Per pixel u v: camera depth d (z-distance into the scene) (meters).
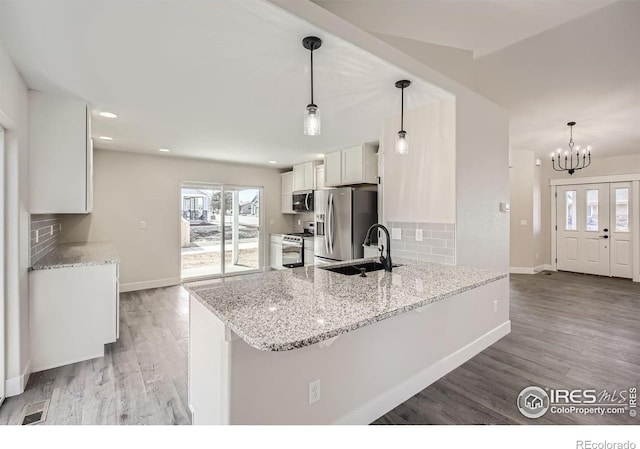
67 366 2.52
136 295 4.66
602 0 2.10
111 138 4.00
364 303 1.46
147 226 5.09
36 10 1.47
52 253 3.22
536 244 6.55
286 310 1.36
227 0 1.41
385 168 3.19
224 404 1.33
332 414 1.69
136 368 2.49
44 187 2.44
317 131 1.80
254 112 2.98
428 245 2.81
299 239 5.59
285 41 1.75
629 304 4.20
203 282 5.56
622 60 2.92
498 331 2.99
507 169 3.24
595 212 6.22
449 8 2.11
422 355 2.20
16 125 2.05
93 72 2.12
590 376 2.34
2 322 2.06
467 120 2.72
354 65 2.04
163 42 1.76
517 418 1.87
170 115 3.06
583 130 4.79
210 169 5.70
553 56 2.86
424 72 2.27
